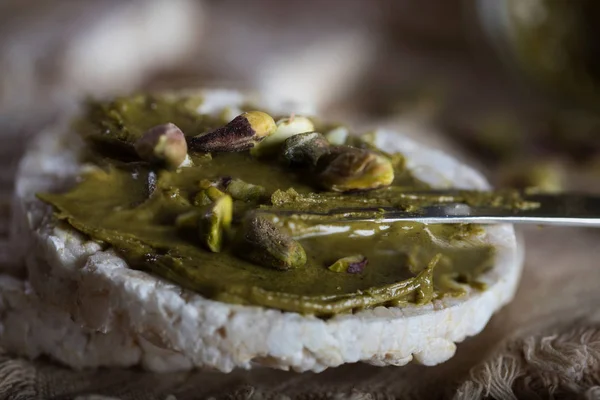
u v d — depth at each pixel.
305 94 0.45
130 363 0.23
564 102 0.44
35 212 0.23
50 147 0.27
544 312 0.26
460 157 0.34
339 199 0.23
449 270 0.23
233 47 0.48
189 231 0.22
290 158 0.23
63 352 0.23
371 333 0.21
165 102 0.26
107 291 0.21
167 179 0.22
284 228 0.22
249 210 0.22
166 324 0.21
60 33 0.46
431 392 0.23
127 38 0.46
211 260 0.21
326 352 0.21
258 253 0.21
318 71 0.47
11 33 0.46
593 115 0.42
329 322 0.20
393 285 0.21
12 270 0.25
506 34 0.44
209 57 0.48
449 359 0.24
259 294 0.20
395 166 0.25
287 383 0.23
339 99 0.46
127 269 0.21
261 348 0.20
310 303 0.20
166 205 0.22
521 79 0.45
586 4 0.42
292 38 0.49
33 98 0.41
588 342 0.24
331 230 0.22
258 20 0.51
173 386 0.23
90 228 0.22
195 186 0.22
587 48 0.43
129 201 0.22
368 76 0.49
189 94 0.27
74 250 0.22
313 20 0.51
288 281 0.21
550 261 0.28
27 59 0.45
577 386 0.22
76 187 0.23
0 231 0.27
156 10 0.47
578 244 0.29
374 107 0.43
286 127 0.23
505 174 0.32
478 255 0.23
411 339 0.21
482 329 0.23
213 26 0.50
